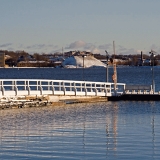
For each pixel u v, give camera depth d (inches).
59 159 1223.5
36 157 1242.6
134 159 1219.2
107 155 1262.3
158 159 1216.8
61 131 1614.2
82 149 1330.0
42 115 2044.8
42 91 2428.6
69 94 2549.2
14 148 1344.7
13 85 2311.8
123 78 6786.4
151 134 1535.4
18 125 1749.5
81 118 1947.6
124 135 1523.1
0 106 2253.9
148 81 5792.3
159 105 2460.6
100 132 1585.9
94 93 2674.7
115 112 2161.7
